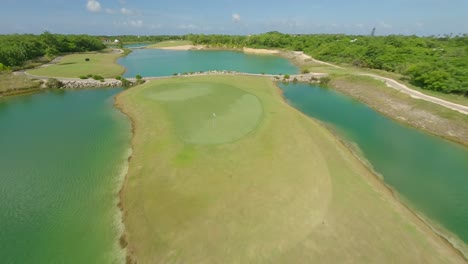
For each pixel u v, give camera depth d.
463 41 96.62
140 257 14.92
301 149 24.91
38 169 24.30
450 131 33.41
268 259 13.92
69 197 20.44
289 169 21.55
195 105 37.06
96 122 35.50
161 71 76.69
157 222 16.77
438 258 14.71
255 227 15.87
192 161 22.91
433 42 94.00
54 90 52.53
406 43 91.06
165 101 39.34
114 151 27.58
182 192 19.23
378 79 55.22
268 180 20.14
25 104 43.66
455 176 24.73
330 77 63.25
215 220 16.50
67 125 34.56
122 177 22.95
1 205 19.62
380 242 15.23
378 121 38.25
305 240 14.94
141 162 24.38
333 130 34.31
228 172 21.23
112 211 18.88
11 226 17.66
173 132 28.53
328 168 21.92
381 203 18.91
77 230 17.25
